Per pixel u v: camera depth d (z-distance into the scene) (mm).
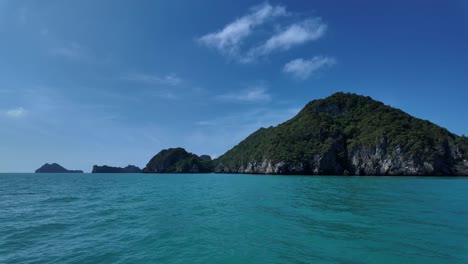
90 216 22906
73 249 13734
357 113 164250
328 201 30594
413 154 122688
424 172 120688
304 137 158625
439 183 63469
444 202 29312
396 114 153750
